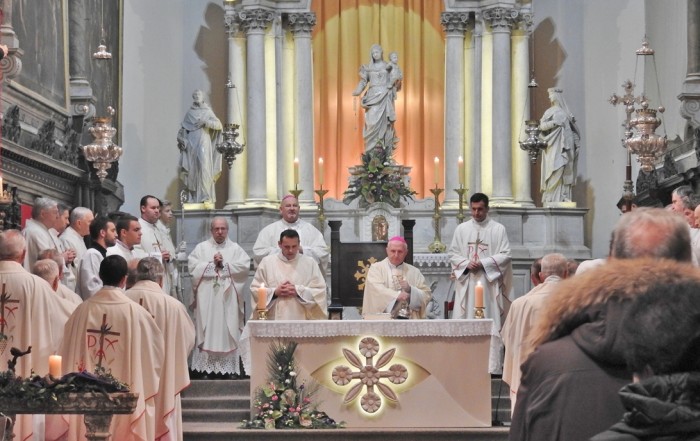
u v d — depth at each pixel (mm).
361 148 18859
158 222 15031
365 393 11133
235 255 14305
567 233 18172
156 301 10391
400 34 19000
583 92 19188
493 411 12305
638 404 2828
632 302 3078
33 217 11555
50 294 9648
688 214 9883
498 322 13648
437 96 18969
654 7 17422
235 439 10984
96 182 15281
